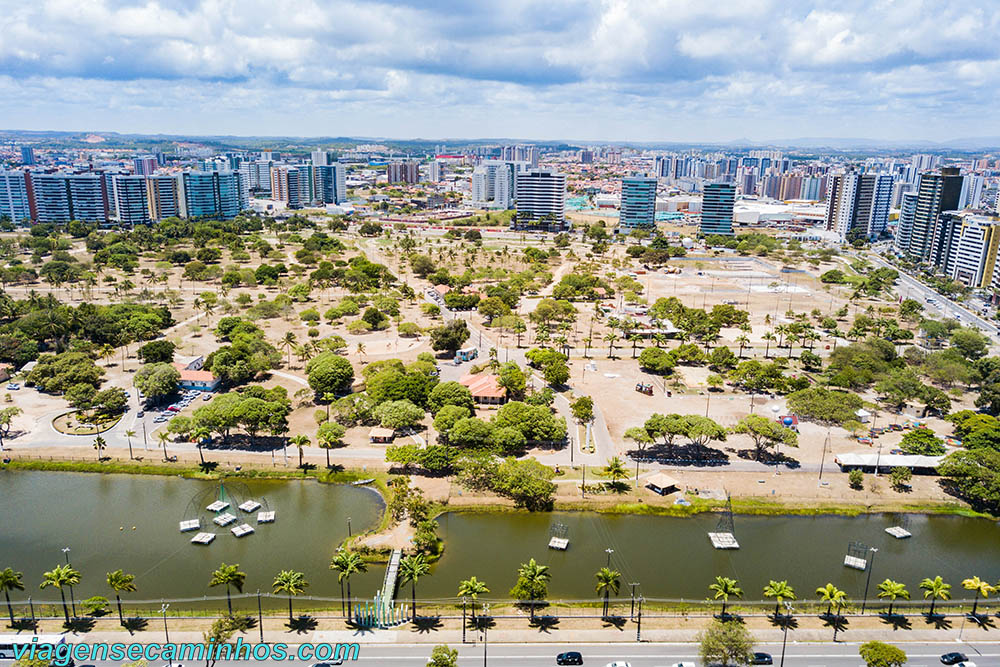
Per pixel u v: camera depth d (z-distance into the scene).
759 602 174.38
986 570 192.50
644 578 184.50
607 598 169.50
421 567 171.00
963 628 165.00
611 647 156.50
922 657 153.38
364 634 159.88
